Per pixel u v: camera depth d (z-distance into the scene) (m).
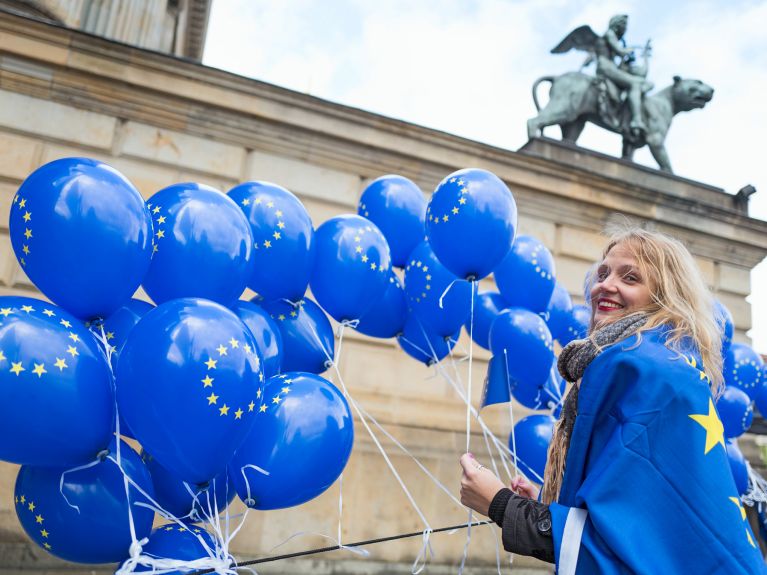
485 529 6.83
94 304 2.08
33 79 6.20
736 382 5.23
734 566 1.16
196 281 2.29
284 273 2.89
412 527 6.55
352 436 2.40
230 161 6.77
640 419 1.30
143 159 6.48
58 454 1.81
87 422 1.82
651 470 1.25
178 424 1.84
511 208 3.14
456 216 3.06
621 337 1.50
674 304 1.54
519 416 7.41
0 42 6.07
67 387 1.78
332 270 3.05
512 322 3.67
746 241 9.03
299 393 2.32
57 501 2.02
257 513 6.06
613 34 9.48
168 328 1.88
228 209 2.41
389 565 6.36
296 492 2.24
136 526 2.09
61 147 6.23
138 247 2.11
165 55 6.50
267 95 6.85
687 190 9.12
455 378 7.21
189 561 2.04
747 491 5.56
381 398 6.87
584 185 8.20
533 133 8.71
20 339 1.75
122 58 6.41
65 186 2.01
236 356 1.90
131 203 2.10
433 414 7.02
